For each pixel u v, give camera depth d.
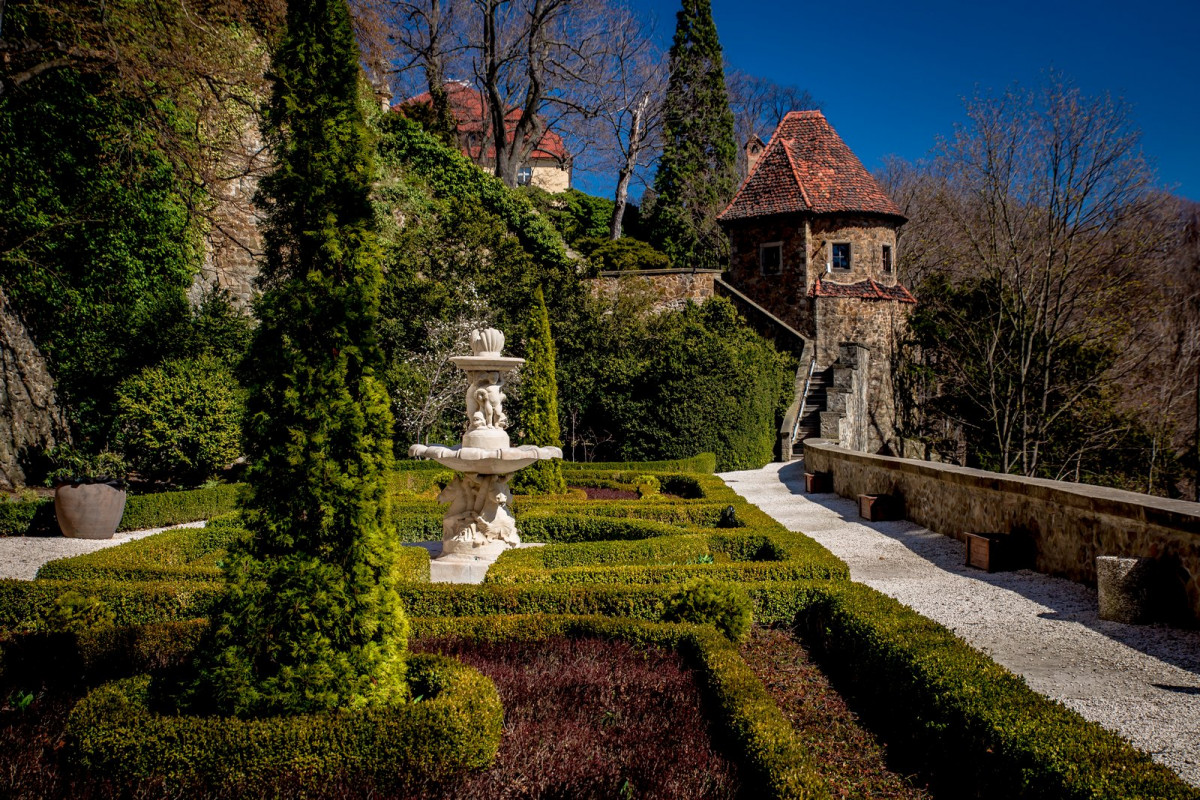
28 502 11.41
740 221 28.52
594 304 22.56
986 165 20.16
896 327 27.39
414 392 17.81
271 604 3.94
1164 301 22.36
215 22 15.75
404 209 23.84
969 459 23.41
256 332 4.14
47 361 14.90
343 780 3.61
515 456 7.77
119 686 4.10
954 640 4.80
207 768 3.57
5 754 4.01
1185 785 2.99
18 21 13.82
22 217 14.47
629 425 19.72
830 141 29.56
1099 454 21.31
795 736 3.90
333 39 4.23
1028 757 3.29
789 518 12.37
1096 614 6.34
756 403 21.31
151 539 8.66
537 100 33.94
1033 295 20.72
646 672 5.08
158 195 16.75
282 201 4.30
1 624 6.43
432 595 6.34
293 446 3.98
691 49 39.31
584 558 7.88
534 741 4.11
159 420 13.08
